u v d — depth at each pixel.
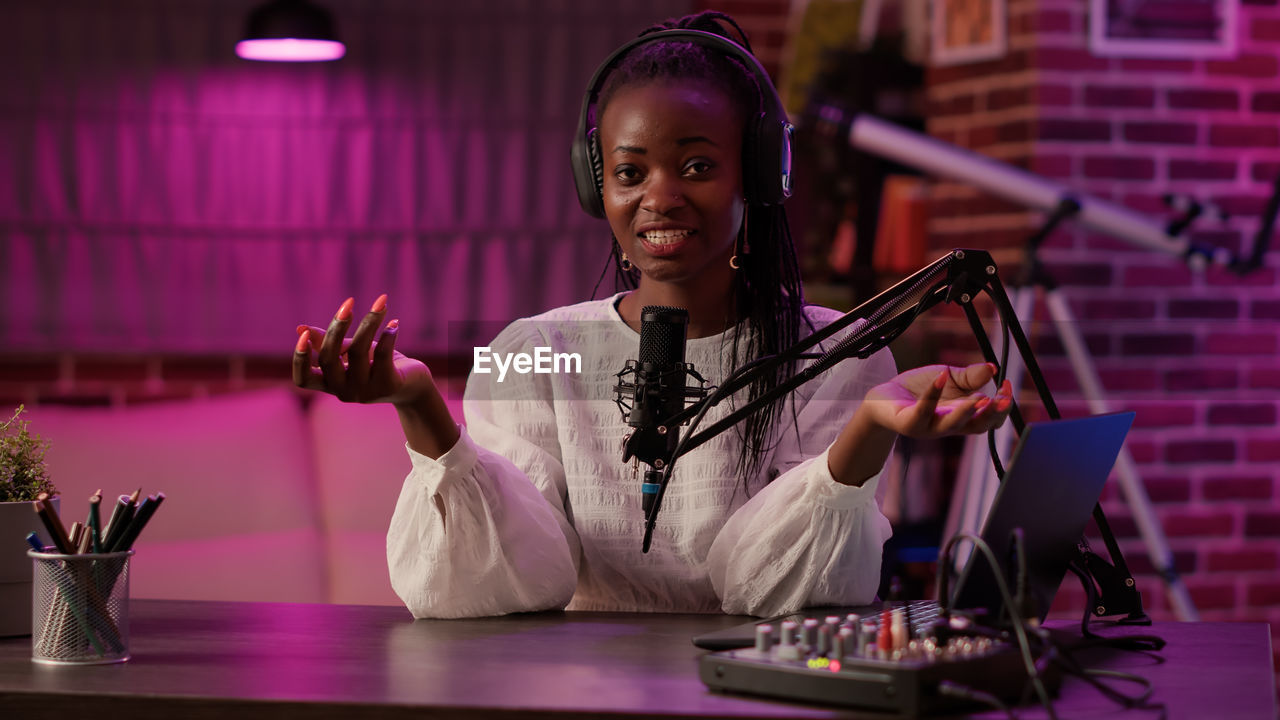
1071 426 0.90
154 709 0.85
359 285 3.04
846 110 2.97
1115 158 2.96
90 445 2.56
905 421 0.94
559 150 3.05
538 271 3.05
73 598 0.96
